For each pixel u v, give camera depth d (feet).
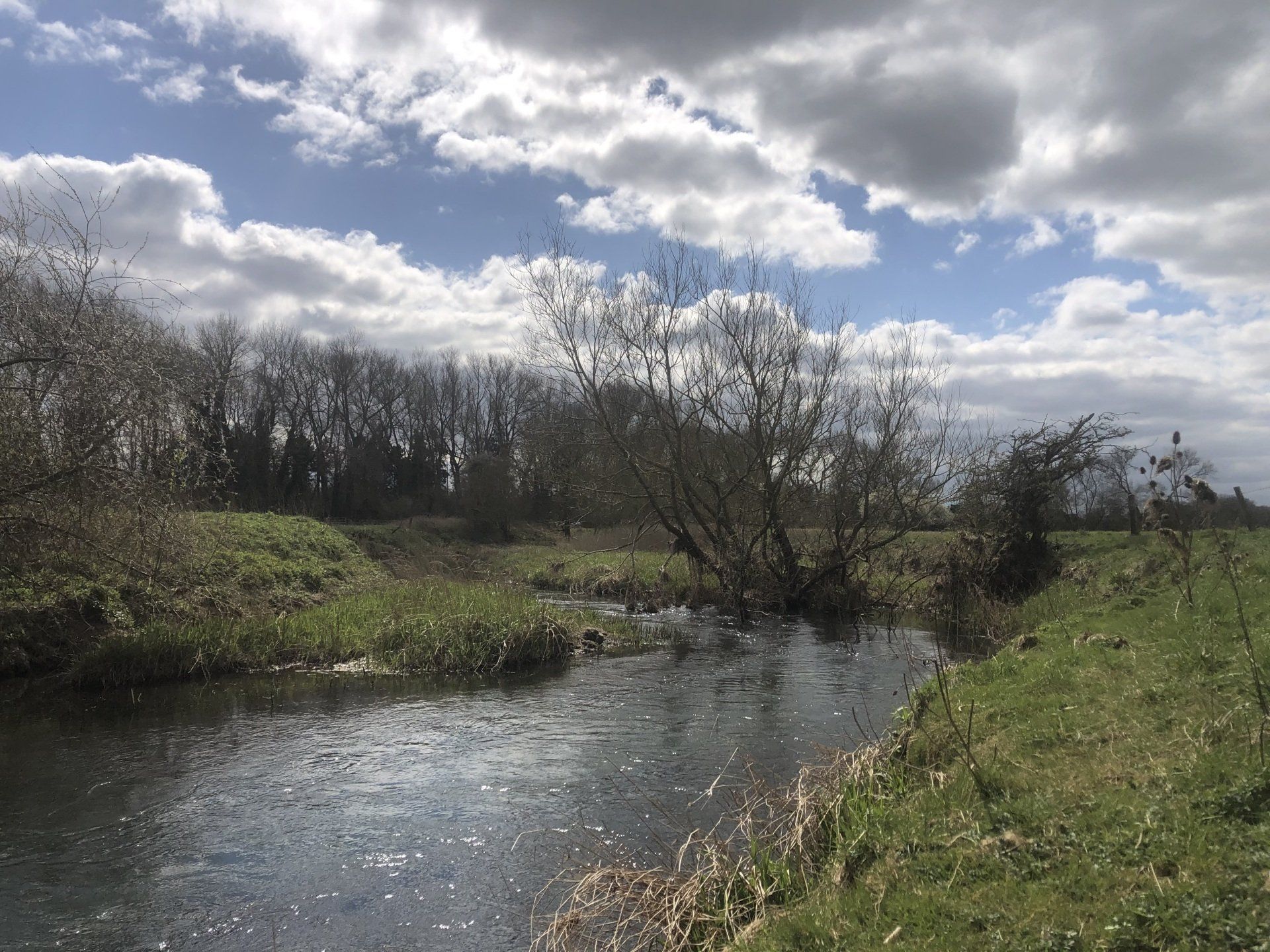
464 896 22.21
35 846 25.22
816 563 88.69
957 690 30.86
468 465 181.98
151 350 41.37
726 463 88.79
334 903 21.94
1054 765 20.15
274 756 33.73
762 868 19.54
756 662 55.47
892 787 22.43
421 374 246.88
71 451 38.99
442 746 35.27
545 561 117.50
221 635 50.52
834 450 87.86
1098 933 12.65
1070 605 57.21
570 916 18.86
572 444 91.30
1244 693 21.22
